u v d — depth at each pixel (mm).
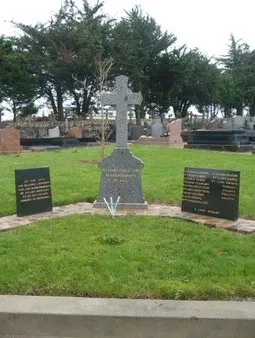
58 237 3969
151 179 7680
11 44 29016
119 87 5453
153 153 12844
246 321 2463
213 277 2982
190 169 5074
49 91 32469
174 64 32469
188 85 34375
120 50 29438
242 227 4449
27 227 4387
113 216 4852
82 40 29188
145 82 31969
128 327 2486
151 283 2855
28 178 4996
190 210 5070
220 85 36750
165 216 4914
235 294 2760
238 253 3541
